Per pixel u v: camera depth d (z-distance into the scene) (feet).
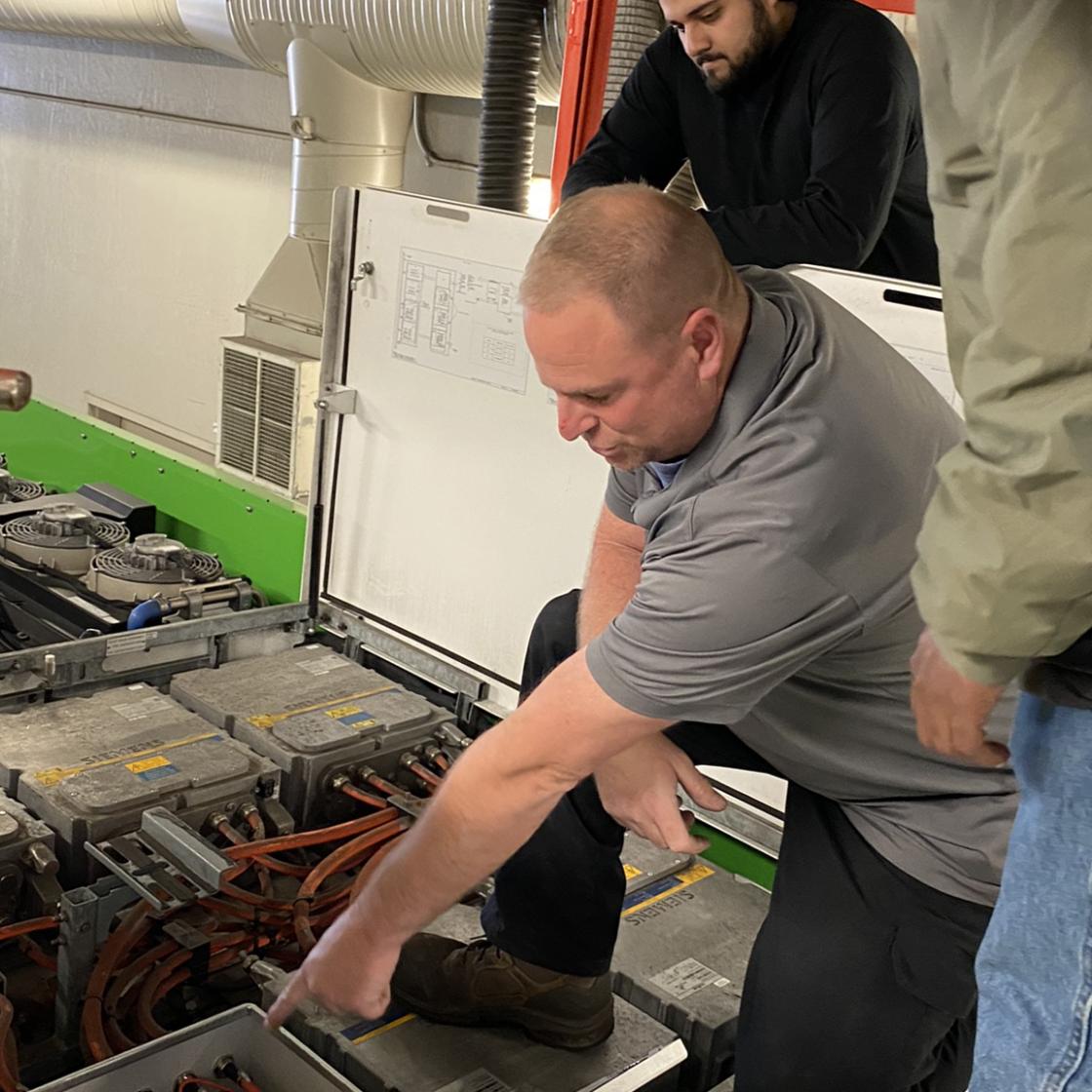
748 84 6.44
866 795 4.87
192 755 7.04
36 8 12.21
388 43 9.09
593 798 5.36
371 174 10.01
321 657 8.50
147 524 10.32
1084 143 2.56
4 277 15.87
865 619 4.11
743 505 3.93
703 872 7.19
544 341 3.88
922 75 3.03
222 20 10.15
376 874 4.36
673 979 6.26
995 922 3.38
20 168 15.23
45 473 11.48
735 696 4.08
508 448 7.68
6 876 6.20
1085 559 2.70
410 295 8.04
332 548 8.87
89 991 5.71
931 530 2.92
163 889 5.95
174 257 13.29
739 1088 5.10
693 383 3.95
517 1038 5.82
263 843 6.66
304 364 9.57
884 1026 4.83
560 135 7.80
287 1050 5.27
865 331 4.42
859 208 6.00
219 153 12.50
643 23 7.41
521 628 7.82
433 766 7.63
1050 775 3.24
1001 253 2.67
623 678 3.99
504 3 8.12
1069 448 2.65
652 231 3.84
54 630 8.54
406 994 5.83
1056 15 2.60
